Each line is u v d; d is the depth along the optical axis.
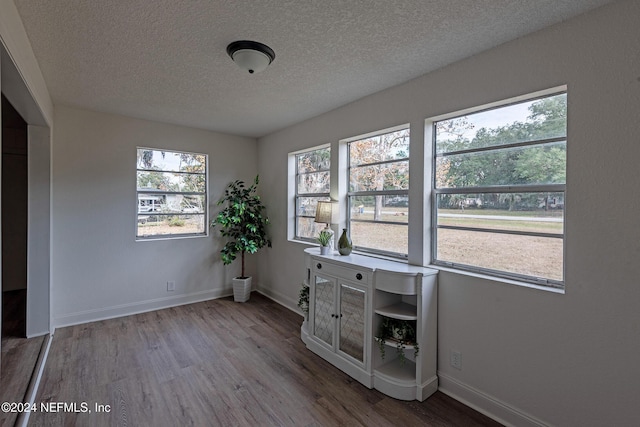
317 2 1.71
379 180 3.11
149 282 4.04
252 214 4.45
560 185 1.93
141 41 2.10
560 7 1.72
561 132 1.94
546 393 1.91
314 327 3.06
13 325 3.41
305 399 2.31
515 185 2.13
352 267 2.64
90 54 2.26
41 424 2.00
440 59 2.32
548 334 1.90
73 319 3.54
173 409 2.18
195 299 4.41
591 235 1.74
